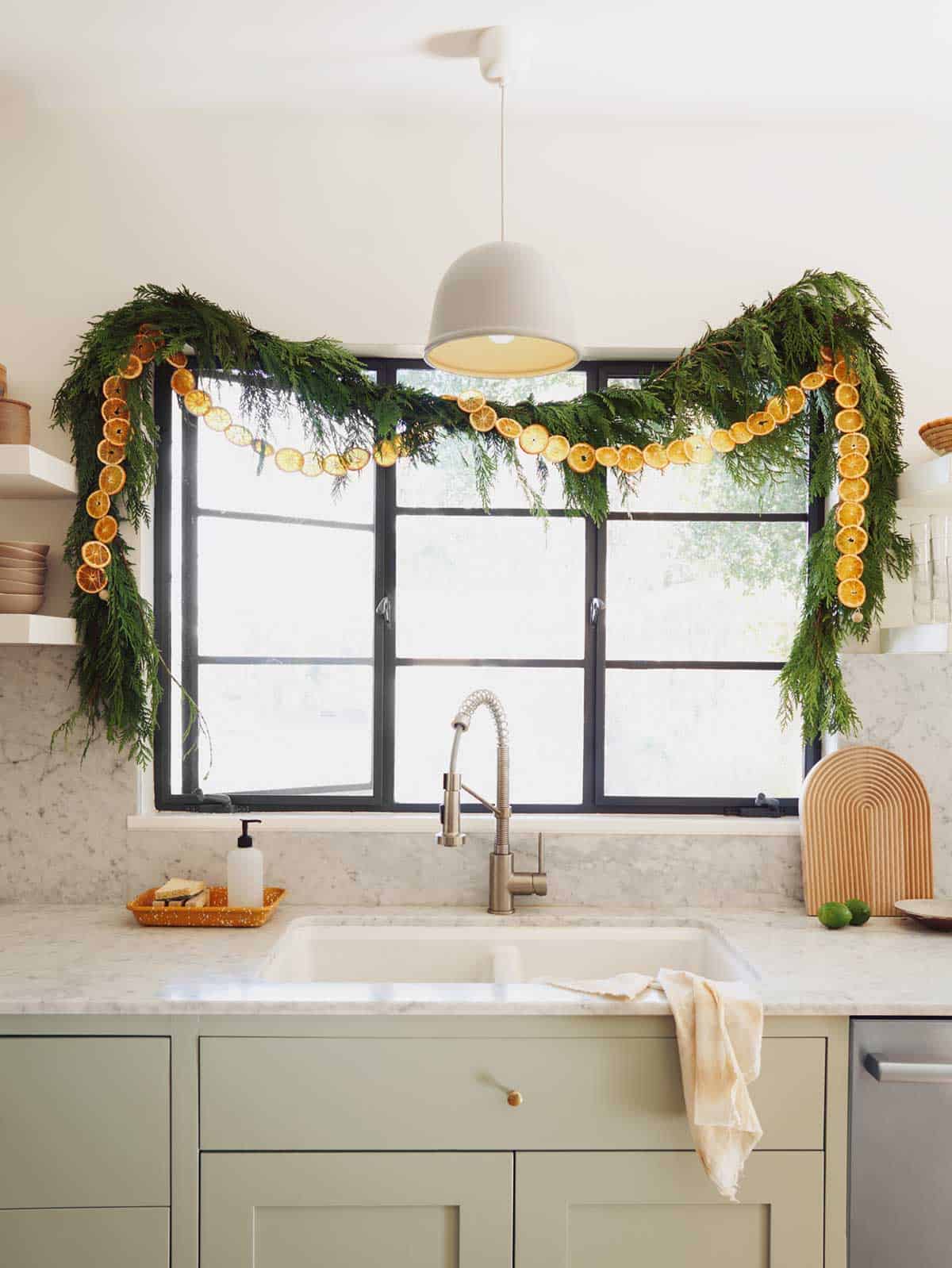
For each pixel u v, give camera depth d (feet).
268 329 7.27
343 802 7.58
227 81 6.82
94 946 6.07
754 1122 4.89
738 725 7.64
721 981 6.38
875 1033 5.22
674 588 7.66
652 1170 5.21
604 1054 5.20
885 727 7.19
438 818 7.32
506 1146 5.20
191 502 7.52
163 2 5.95
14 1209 5.17
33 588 6.61
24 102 7.11
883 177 7.36
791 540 7.64
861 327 6.96
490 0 5.90
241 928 6.51
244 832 6.81
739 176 7.36
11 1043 5.15
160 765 7.46
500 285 5.18
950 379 7.33
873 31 6.20
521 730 7.66
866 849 7.05
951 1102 5.25
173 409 7.51
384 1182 5.18
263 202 7.28
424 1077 5.18
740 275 7.34
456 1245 5.24
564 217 7.32
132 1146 5.17
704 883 7.25
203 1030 5.16
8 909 7.01
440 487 7.65
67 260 7.22
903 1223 5.24
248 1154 5.18
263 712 7.59
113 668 6.87
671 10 6.00
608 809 7.61
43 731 7.13
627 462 7.03
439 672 7.65
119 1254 5.18
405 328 7.30
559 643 7.66
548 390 7.64
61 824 7.14
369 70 6.68
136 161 7.25
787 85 6.81
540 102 7.05
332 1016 5.16
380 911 7.03
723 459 7.36
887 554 7.08
